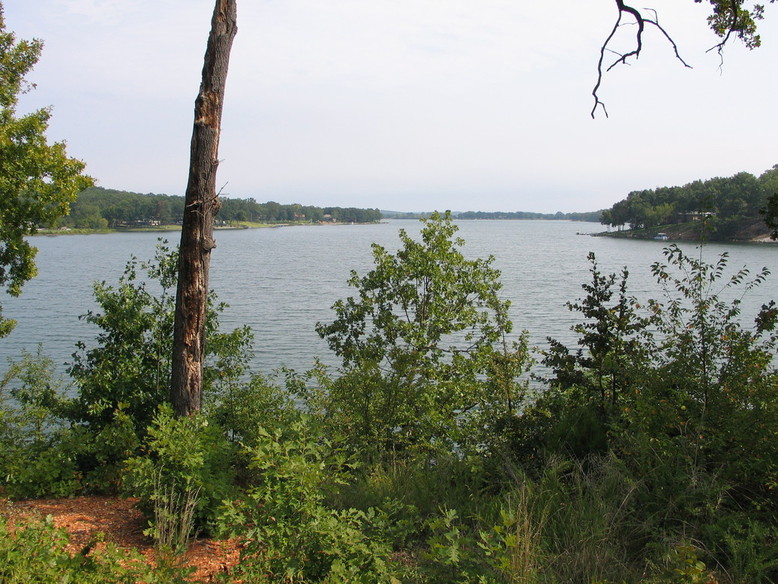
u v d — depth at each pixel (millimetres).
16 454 7367
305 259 98500
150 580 3805
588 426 6672
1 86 13570
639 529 4773
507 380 9008
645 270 73188
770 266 59906
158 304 9641
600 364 7953
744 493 5246
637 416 5938
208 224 7824
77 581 3668
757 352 5773
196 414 6383
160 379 9398
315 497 4227
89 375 9039
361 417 8328
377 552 4051
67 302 46625
